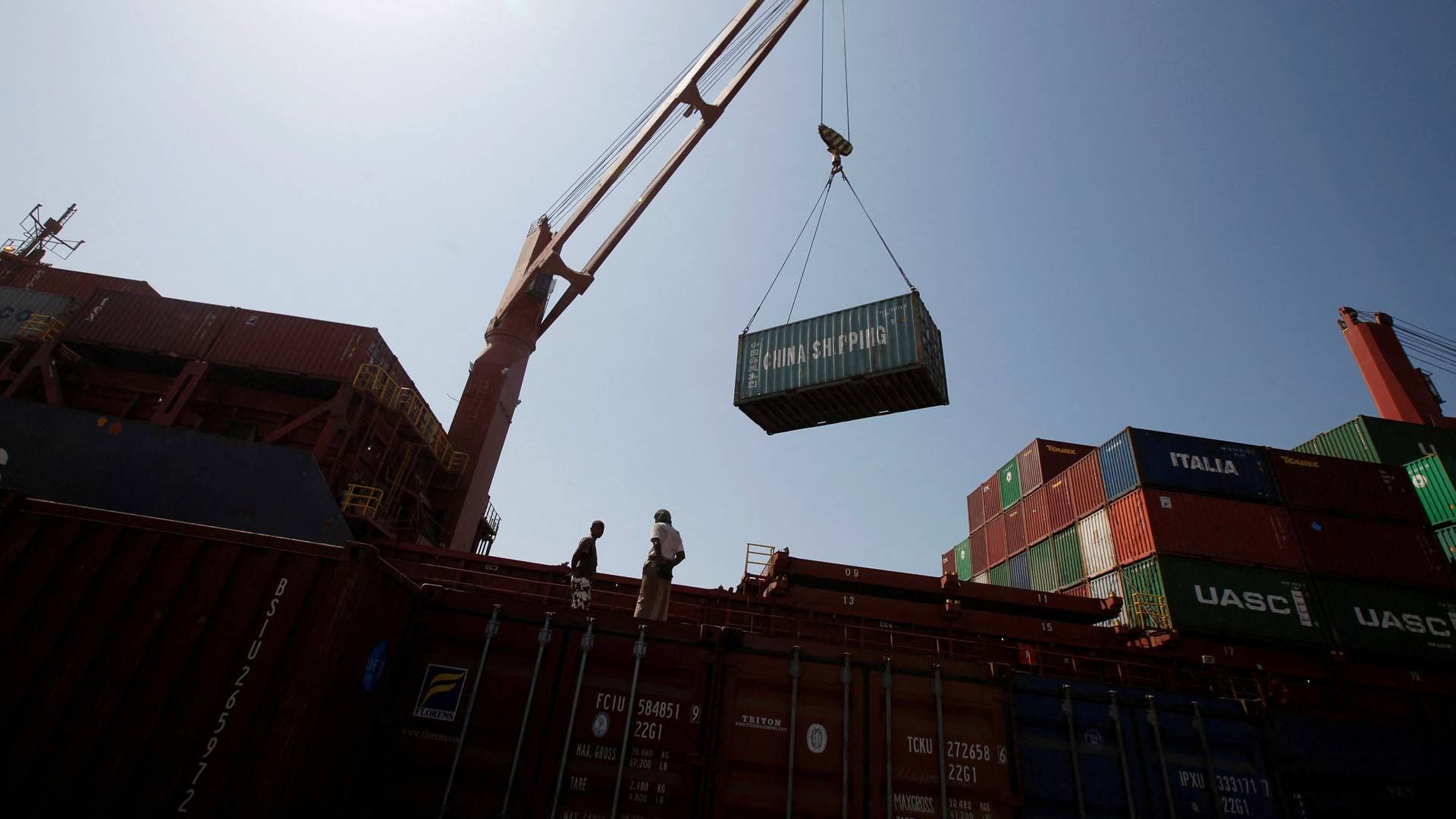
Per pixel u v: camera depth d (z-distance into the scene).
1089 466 22.97
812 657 7.76
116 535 6.19
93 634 5.80
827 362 16.02
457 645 7.39
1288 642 17.08
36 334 18.16
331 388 17.98
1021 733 7.97
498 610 7.50
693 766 6.97
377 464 18.30
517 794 6.68
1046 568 25.50
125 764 5.43
